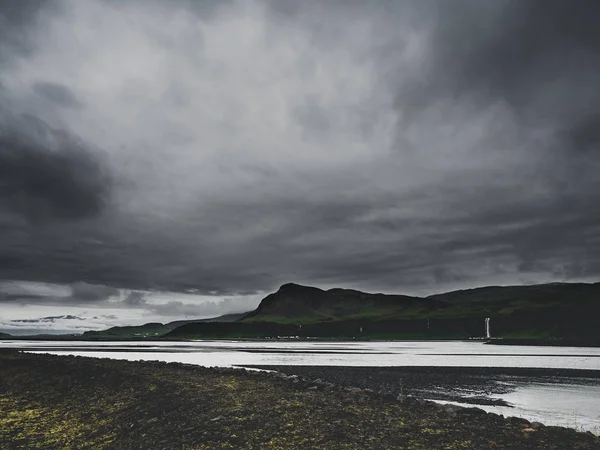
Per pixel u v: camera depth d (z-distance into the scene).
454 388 50.31
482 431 20.31
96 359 47.56
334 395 28.31
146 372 35.91
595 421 30.98
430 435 19.52
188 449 18.47
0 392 33.56
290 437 19.12
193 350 154.00
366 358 107.94
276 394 27.39
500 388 50.66
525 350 161.75
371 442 18.52
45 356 49.19
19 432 23.98
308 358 106.19
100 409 26.58
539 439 19.36
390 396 28.31
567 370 74.44
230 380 33.44
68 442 21.83
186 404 24.67
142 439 20.66
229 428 20.33
